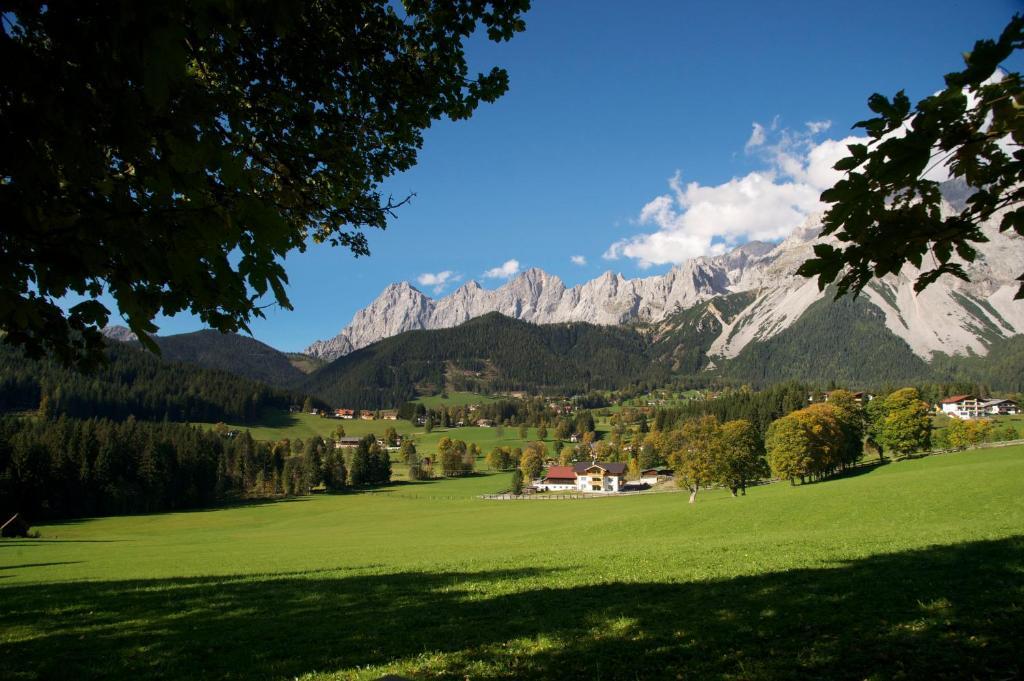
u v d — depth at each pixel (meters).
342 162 7.36
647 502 93.56
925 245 3.14
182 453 113.88
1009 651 7.39
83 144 3.16
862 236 3.16
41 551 47.19
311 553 38.75
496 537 51.16
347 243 9.64
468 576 19.39
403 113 7.51
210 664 9.93
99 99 3.08
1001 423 129.38
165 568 31.14
